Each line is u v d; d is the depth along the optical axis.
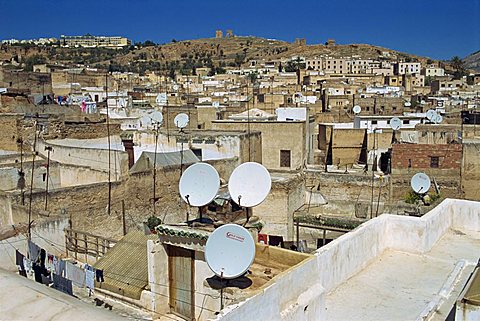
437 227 12.88
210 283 9.16
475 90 120.25
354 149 45.50
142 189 23.72
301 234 22.89
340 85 108.12
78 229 20.61
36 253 15.24
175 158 26.86
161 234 11.88
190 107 50.25
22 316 3.10
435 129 42.78
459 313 6.62
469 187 32.25
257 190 10.98
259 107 62.75
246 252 8.52
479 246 12.59
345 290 10.02
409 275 10.83
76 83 76.94
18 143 28.38
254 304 6.93
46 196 19.62
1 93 47.94
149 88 98.12
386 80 137.50
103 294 14.36
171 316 12.09
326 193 30.17
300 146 34.44
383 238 12.21
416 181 21.44
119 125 32.88
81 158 25.11
